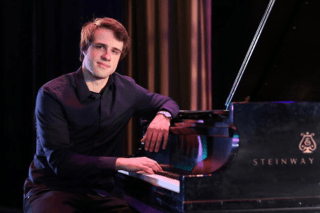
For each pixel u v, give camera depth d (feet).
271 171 4.56
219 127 4.91
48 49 13.14
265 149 4.58
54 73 13.06
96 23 5.93
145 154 6.81
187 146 5.82
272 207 4.51
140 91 6.57
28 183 6.30
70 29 12.77
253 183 4.51
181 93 11.41
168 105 6.17
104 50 5.84
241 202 4.46
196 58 11.27
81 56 6.33
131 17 11.92
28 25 13.57
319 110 4.71
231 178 4.47
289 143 4.63
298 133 4.66
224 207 4.42
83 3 12.59
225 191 4.44
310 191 4.62
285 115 4.65
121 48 6.01
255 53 5.06
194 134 5.57
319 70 5.31
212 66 11.33
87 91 5.91
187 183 4.38
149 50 11.68
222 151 5.04
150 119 6.67
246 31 10.42
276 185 4.56
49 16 13.12
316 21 4.86
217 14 11.14
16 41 13.83
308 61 5.20
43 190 6.02
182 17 11.41
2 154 14.06
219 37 11.14
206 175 4.43
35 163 6.30
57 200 5.70
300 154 4.64
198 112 5.15
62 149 5.66
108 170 5.39
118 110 6.22
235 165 4.50
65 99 5.80
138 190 6.02
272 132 4.61
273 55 5.11
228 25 10.84
